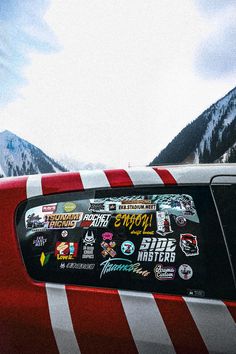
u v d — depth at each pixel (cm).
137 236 163
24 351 153
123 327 148
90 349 149
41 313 153
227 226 161
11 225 168
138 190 171
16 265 161
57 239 165
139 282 155
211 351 144
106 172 178
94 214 167
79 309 151
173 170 176
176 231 162
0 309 155
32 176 184
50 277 159
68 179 176
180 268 156
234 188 168
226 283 152
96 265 159
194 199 167
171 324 147
